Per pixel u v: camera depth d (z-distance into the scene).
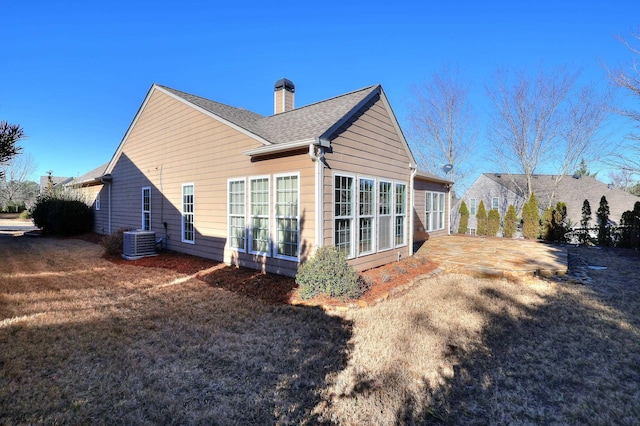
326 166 6.27
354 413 2.54
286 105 10.90
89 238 14.31
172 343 3.76
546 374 3.20
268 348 3.67
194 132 9.10
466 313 4.91
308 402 2.67
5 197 39.31
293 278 6.51
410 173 9.46
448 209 16.67
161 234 10.67
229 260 8.07
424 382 3.01
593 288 6.41
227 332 4.11
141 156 11.70
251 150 6.85
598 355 3.60
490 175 25.81
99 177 13.77
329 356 3.49
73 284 6.49
